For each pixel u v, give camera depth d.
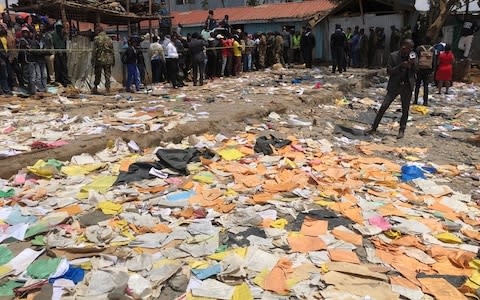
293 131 9.24
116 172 6.41
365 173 6.69
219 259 4.06
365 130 9.68
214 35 17.45
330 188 6.01
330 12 24.25
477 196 6.07
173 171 6.49
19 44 11.34
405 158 7.78
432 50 12.61
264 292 3.61
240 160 7.13
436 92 15.45
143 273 3.86
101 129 8.01
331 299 3.48
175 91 13.55
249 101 11.63
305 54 20.77
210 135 8.52
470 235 4.84
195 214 5.09
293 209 5.30
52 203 5.30
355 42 21.27
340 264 4.02
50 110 9.94
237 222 4.88
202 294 3.53
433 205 5.64
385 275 3.87
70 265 3.94
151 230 4.70
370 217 5.10
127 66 13.26
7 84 11.41
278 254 4.21
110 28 29.88
